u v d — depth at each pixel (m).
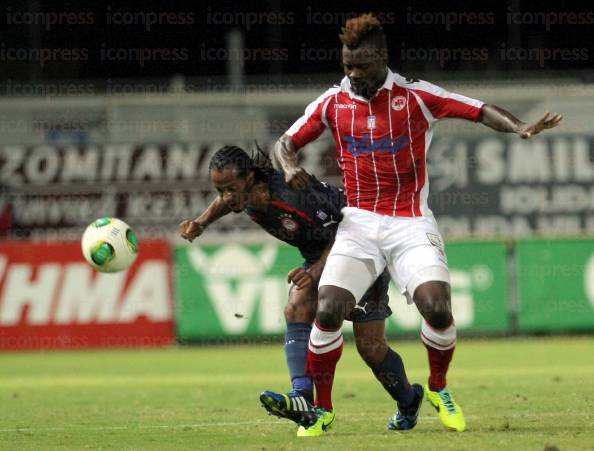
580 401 29.80
